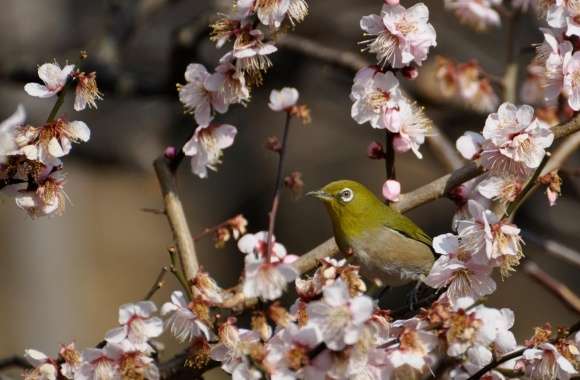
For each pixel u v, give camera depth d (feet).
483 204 28.71
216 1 49.52
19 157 24.30
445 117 56.44
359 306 20.49
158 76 63.67
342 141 84.28
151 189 89.20
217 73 25.41
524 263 38.70
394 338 22.59
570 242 60.70
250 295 22.15
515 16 40.22
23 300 62.95
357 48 65.72
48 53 63.21
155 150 63.57
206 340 23.93
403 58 24.71
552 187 24.25
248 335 22.85
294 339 21.39
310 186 87.76
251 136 84.79
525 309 84.33
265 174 88.28
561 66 25.80
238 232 26.94
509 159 24.71
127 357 23.76
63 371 24.17
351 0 65.82
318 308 20.85
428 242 32.35
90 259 89.97
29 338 62.69
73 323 65.31
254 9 24.11
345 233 31.94
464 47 62.23
